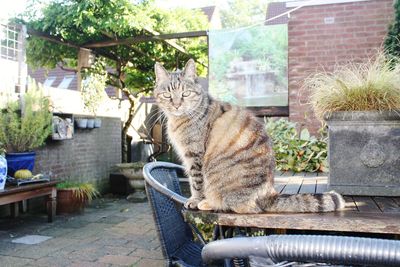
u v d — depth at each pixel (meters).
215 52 6.21
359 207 1.49
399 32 5.19
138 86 8.41
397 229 1.22
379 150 1.71
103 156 6.96
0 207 4.83
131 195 6.29
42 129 4.79
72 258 3.27
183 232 2.06
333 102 1.84
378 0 5.51
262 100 6.05
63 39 6.17
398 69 1.97
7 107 4.56
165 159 7.96
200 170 1.75
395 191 1.70
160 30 6.45
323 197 1.47
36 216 4.99
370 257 0.59
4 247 3.58
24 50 4.94
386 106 1.76
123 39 6.28
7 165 4.32
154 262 3.18
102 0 5.38
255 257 0.68
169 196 1.72
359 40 5.59
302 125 5.36
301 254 0.63
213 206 1.58
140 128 8.54
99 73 6.68
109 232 4.18
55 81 11.26
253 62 6.08
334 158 1.77
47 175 5.16
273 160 1.72
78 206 5.22
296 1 5.82
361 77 1.93
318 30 5.76
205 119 1.81
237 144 1.65
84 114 6.32
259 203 1.50
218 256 0.71
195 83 2.17
